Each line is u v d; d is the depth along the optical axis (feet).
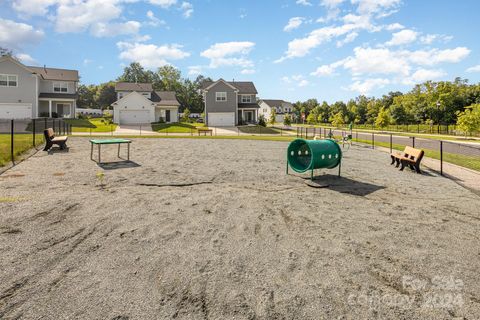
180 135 95.61
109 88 286.87
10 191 22.94
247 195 24.48
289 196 24.63
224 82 151.23
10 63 120.67
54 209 19.29
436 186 29.50
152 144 63.21
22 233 15.51
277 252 14.40
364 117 222.69
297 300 10.70
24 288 10.87
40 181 26.53
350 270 12.92
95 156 42.34
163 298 10.60
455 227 18.39
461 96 157.07
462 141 90.02
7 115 121.90
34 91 124.98
